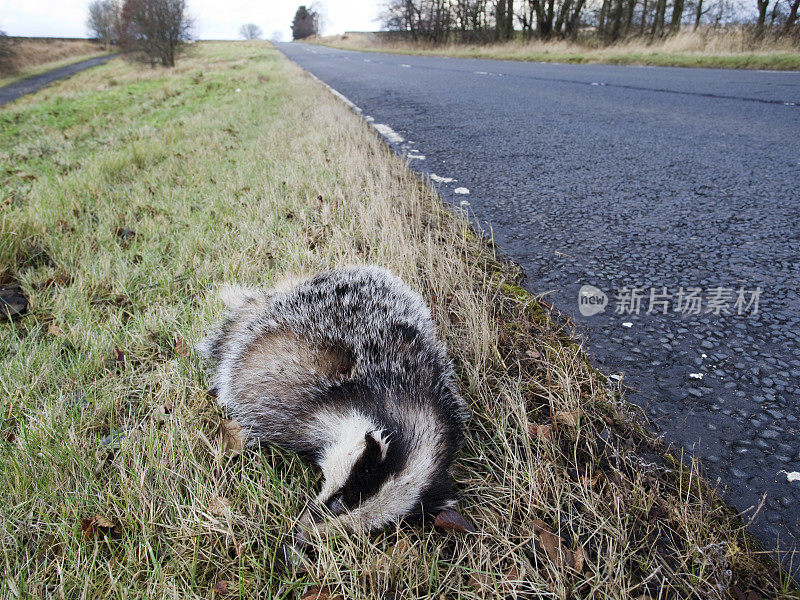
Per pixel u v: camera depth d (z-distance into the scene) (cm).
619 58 695
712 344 110
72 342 118
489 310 124
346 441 87
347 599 67
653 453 85
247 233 168
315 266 147
